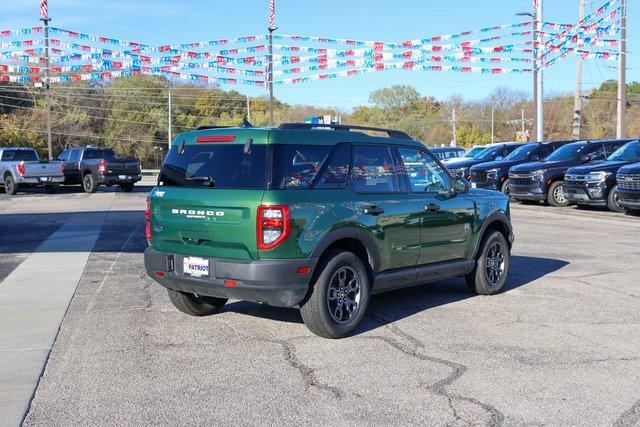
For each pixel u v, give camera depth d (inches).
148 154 2960.1
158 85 3014.3
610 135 2906.0
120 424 170.6
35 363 218.5
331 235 239.1
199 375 206.5
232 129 245.9
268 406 181.5
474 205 308.8
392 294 324.2
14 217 690.2
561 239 512.1
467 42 987.3
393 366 213.8
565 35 1034.7
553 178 805.9
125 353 229.3
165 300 309.7
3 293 325.1
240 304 301.1
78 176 1151.6
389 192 269.3
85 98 2928.2
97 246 482.3
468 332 253.3
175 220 247.9
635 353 226.8
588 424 169.2
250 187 233.0
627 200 654.5
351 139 258.8
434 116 3334.2
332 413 176.4
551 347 233.5
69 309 292.7
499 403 182.7
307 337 247.3
